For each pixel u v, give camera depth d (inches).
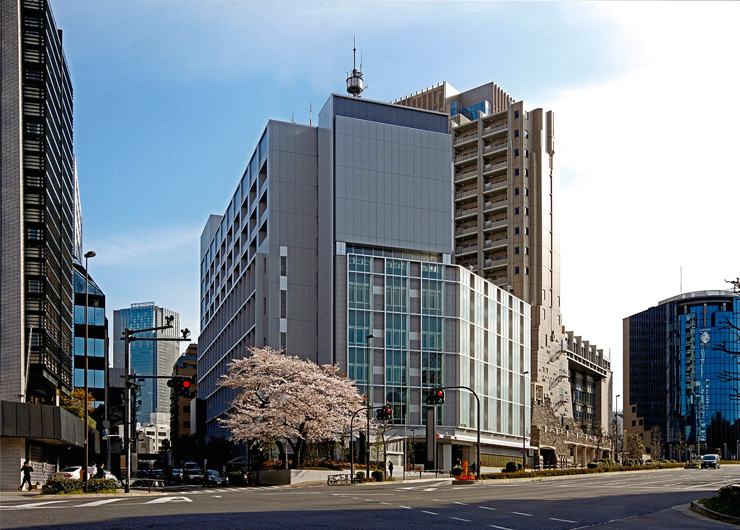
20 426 1871.3
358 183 3725.4
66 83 2883.9
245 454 3759.8
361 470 2829.7
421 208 3846.0
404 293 3668.8
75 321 3983.8
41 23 2277.3
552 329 5206.7
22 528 723.4
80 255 4793.3
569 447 5255.9
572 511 1125.7
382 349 3563.0
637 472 3535.9
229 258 4901.6
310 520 874.8
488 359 4010.8
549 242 5295.3
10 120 2192.4
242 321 4234.7
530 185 5251.0
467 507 1163.9
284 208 3791.8
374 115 3878.0
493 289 4173.2
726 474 3250.5
